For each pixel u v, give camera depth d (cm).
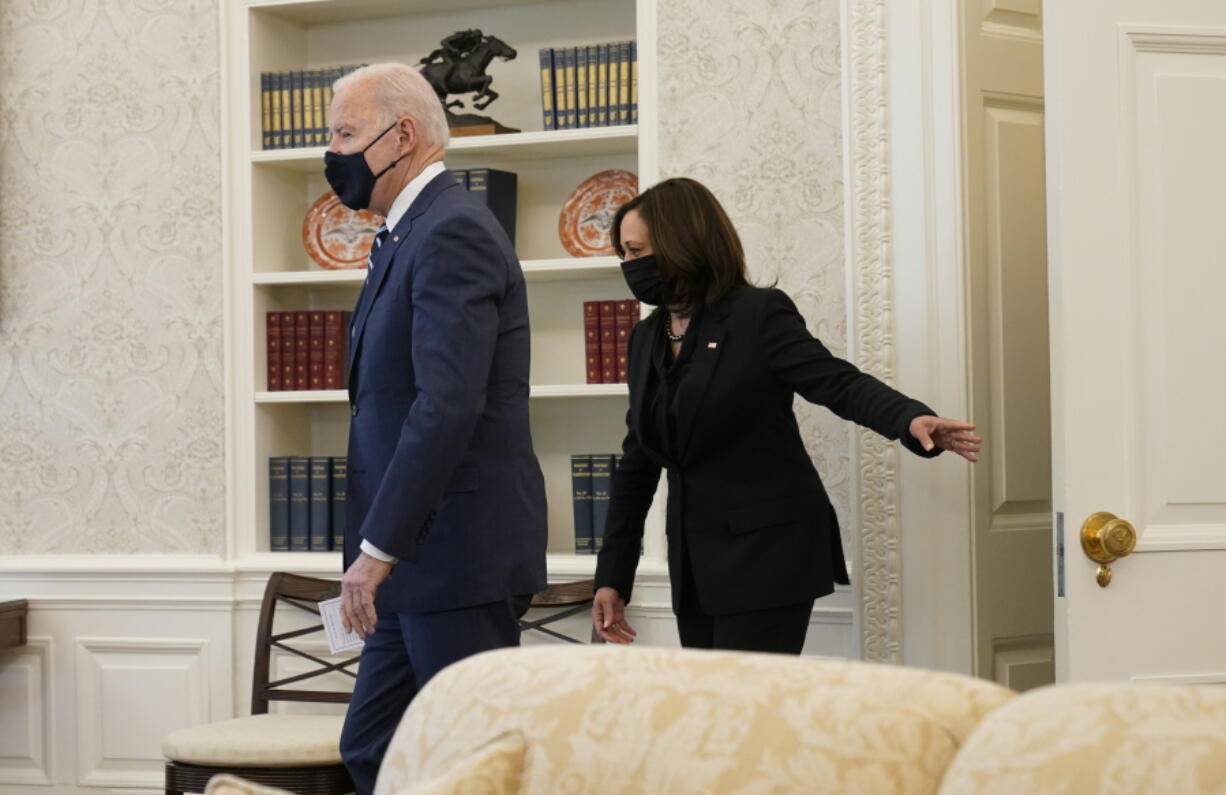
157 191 434
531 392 406
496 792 121
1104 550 257
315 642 415
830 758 115
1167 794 100
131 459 433
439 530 260
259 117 433
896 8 348
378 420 264
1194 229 265
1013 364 346
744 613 275
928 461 341
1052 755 106
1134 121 265
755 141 388
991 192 347
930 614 340
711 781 117
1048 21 264
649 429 291
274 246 440
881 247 347
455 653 259
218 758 340
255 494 427
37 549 439
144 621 427
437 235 258
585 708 126
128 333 435
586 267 405
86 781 428
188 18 432
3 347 443
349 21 451
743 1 389
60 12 441
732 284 284
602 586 318
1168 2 265
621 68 402
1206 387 264
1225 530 264
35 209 441
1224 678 262
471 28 441
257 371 430
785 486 279
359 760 274
